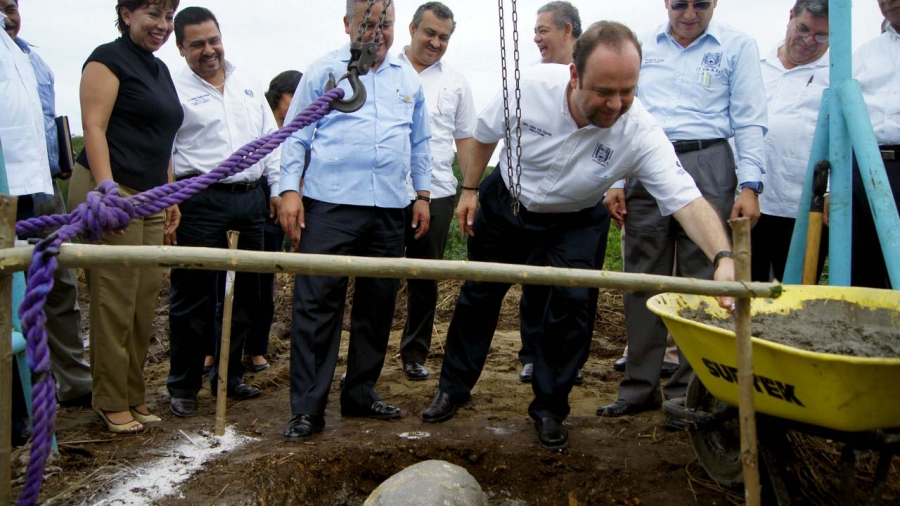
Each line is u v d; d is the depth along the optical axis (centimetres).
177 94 436
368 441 408
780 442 297
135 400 434
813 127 490
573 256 401
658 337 450
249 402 488
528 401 493
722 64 444
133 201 254
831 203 409
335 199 417
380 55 426
